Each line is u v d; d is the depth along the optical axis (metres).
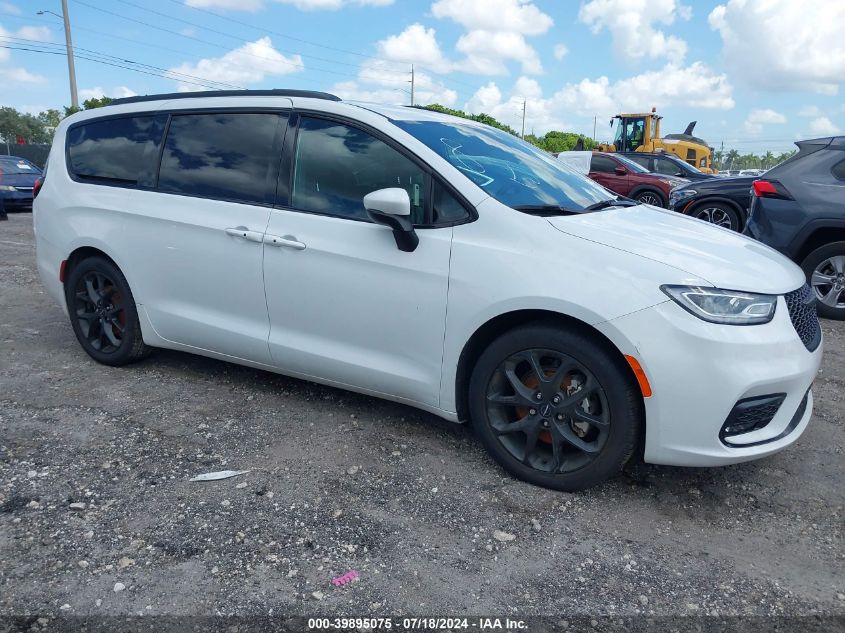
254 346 3.78
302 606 2.27
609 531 2.75
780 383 2.75
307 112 3.63
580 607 2.30
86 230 4.32
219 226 3.77
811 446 3.57
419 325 3.21
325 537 2.65
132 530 2.67
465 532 2.71
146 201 4.09
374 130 3.40
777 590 2.41
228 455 3.31
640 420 2.85
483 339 3.16
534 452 3.12
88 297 4.50
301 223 3.52
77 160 4.53
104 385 4.19
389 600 2.31
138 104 4.34
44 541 2.58
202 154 3.96
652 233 3.14
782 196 6.25
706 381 2.66
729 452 2.75
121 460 3.23
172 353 4.82
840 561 2.59
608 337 2.74
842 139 6.11
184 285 3.98
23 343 5.05
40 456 3.25
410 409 3.91
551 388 2.95
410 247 3.18
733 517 2.88
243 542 2.61
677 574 2.49
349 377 3.51
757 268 2.95
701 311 2.69
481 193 3.13
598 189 3.93
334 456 3.33
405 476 3.15
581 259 2.86
